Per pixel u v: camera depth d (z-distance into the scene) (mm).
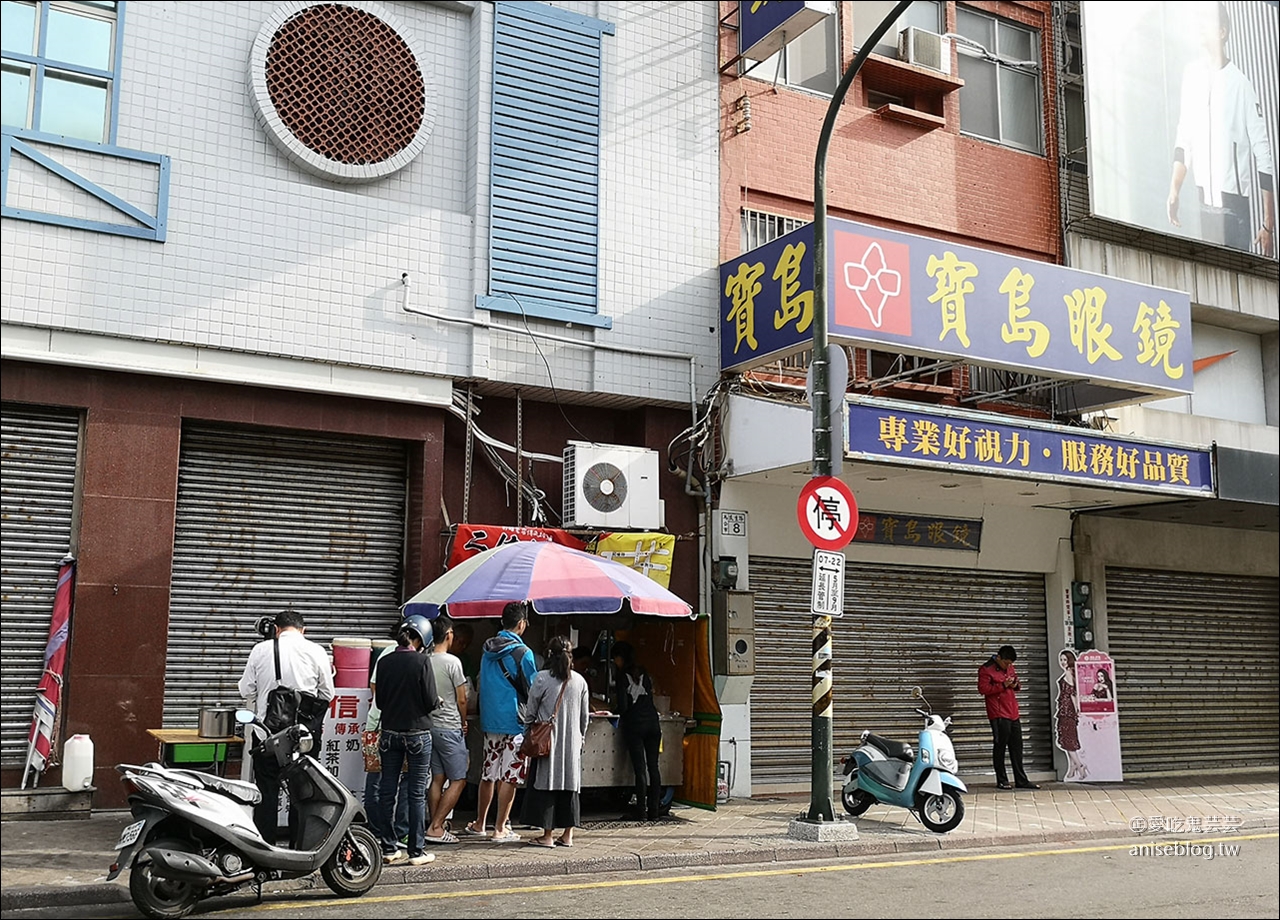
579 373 12500
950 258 12406
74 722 9930
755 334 12586
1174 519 16781
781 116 14352
